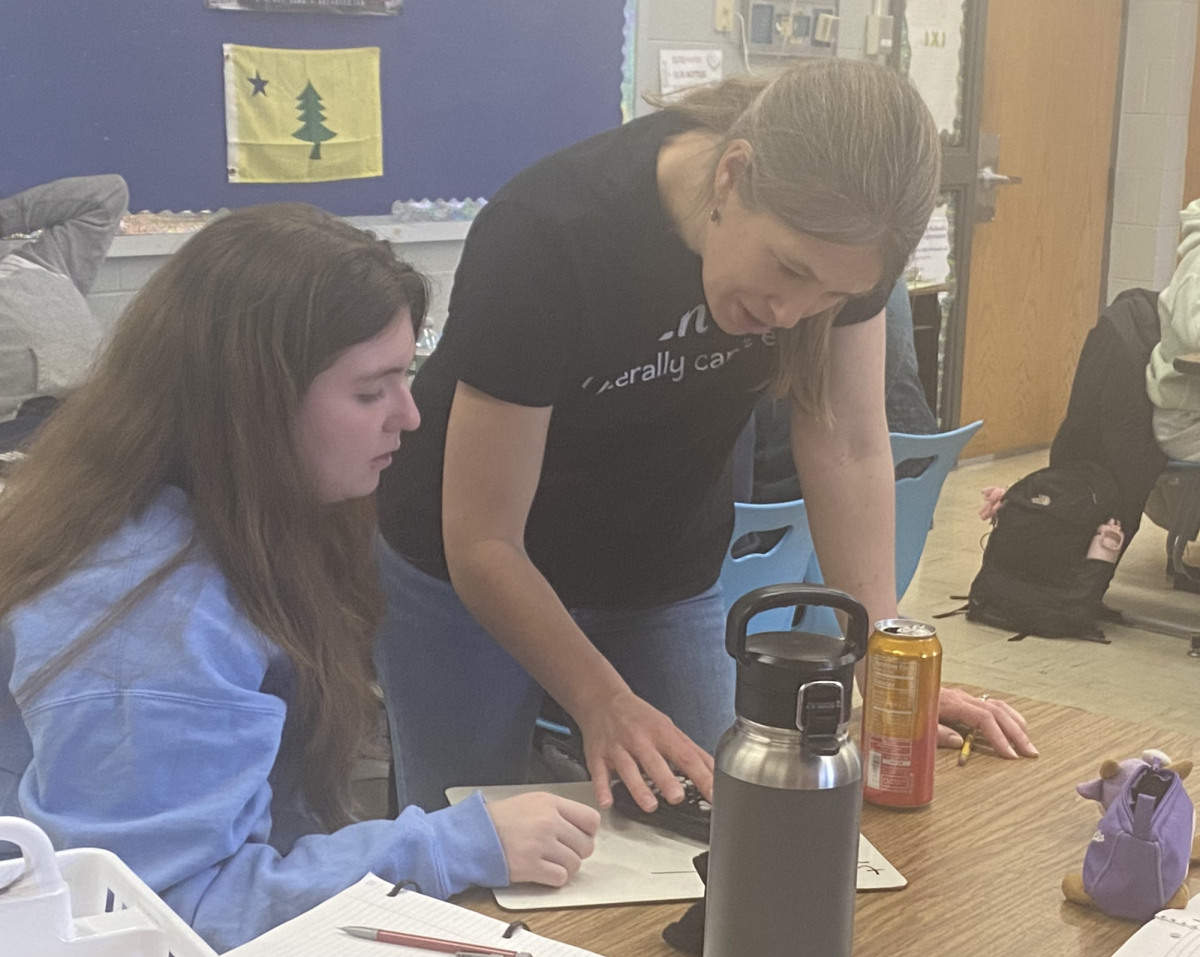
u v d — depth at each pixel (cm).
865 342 153
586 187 137
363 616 129
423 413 158
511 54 416
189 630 103
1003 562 402
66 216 331
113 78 340
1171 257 646
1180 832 105
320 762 118
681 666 171
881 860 114
